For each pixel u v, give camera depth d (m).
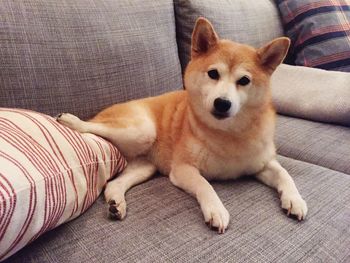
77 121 0.97
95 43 1.07
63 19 1.01
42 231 0.65
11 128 0.71
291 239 0.74
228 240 0.72
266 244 0.72
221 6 1.53
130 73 1.17
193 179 0.94
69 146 0.80
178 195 0.93
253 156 1.00
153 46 1.24
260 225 0.78
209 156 1.00
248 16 1.66
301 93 1.52
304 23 1.74
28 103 0.95
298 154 1.27
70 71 1.02
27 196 0.58
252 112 0.99
